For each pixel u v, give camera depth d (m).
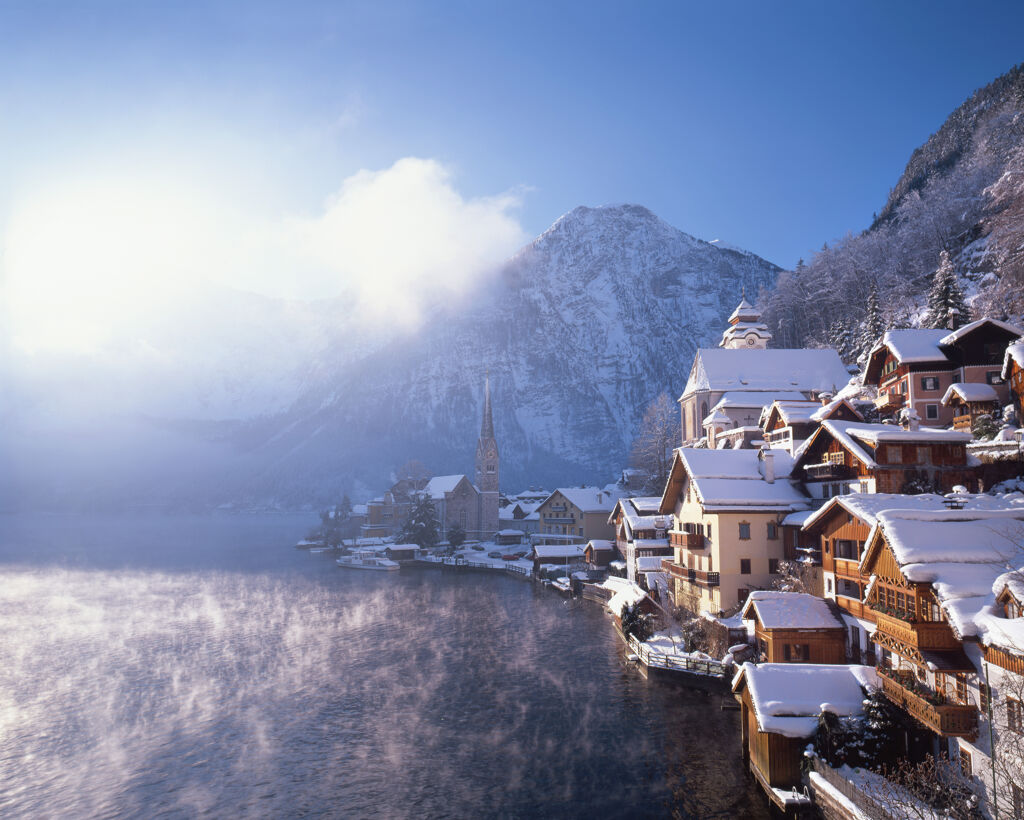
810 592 49.78
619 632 71.94
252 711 52.47
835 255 174.88
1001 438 47.41
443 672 60.56
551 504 142.50
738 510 56.34
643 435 147.50
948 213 144.50
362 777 40.19
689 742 41.66
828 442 55.56
